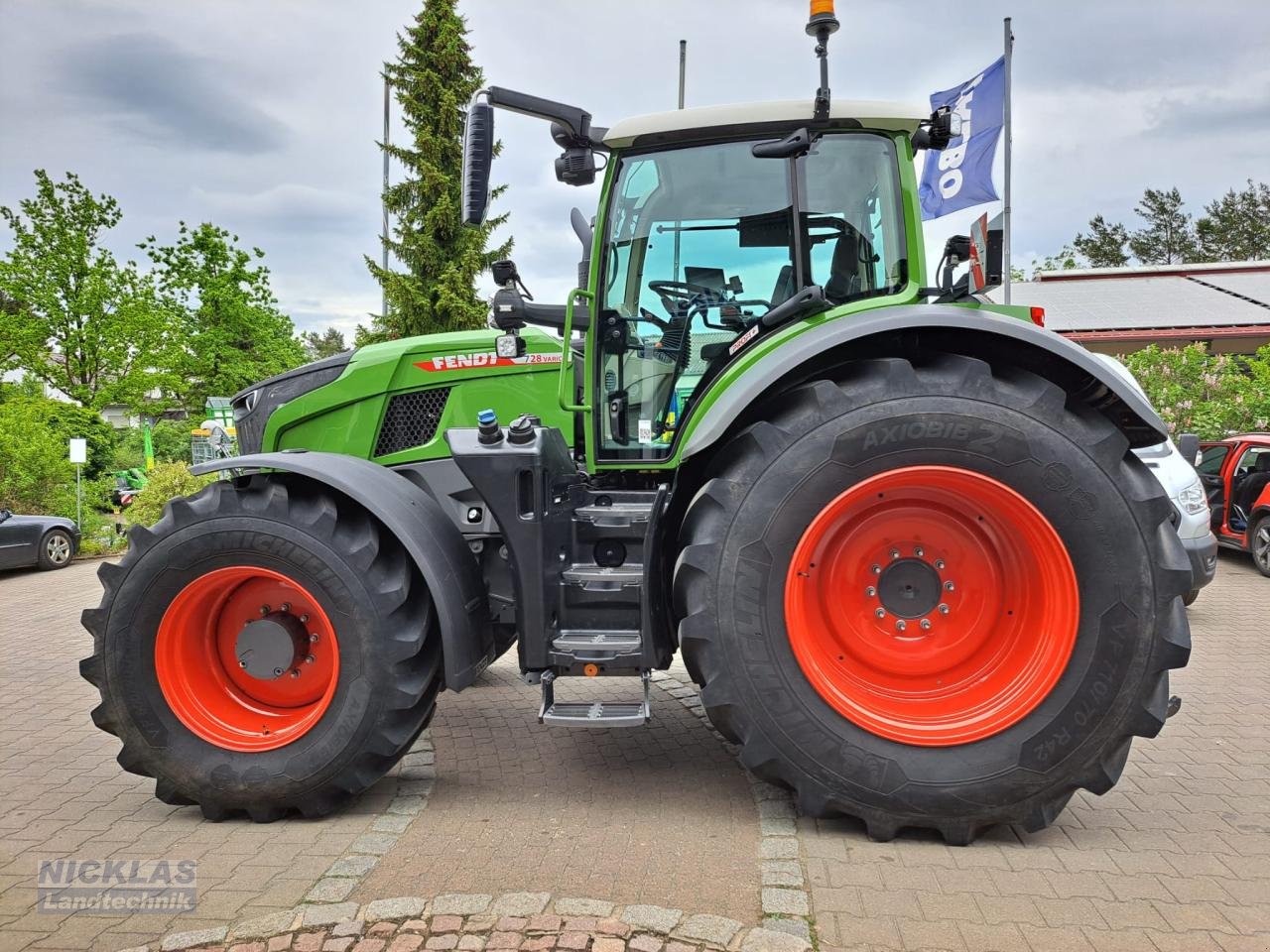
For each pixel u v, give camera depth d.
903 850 2.80
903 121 3.27
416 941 2.29
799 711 2.83
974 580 2.99
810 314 3.27
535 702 4.70
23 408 15.61
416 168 20.70
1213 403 12.18
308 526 3.09
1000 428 2.78
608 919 2.37
